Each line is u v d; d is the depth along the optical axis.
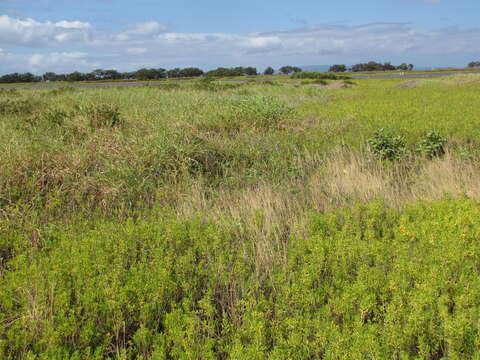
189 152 7.82
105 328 3.48
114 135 8.44
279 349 3.02
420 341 3.11
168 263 4.22
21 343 3.16
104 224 5.43
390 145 8.78
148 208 6.37
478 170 7.28
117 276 3.99
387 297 3.75
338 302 3.55
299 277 4.12
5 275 4.29
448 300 3.53
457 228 4.77
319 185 7.00
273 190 6.82
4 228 5.35
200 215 5.62
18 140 7.86
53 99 16.69
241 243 4.92
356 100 20.58
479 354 2.83
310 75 64.56
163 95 18.03
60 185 6.82
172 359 3.21
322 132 10.64
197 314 3.78
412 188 6.71
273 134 10.11
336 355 2.96
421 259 4.22
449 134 9.94
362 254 4.38
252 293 3.96
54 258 4.35
